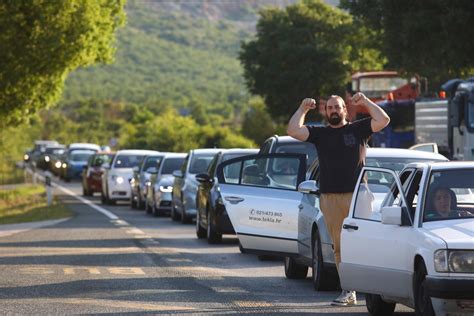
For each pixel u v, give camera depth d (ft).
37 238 151.02
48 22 240.12
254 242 102.32
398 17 218.38
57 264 113.29
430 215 68.49
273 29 453.58
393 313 77.51
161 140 497.87
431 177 70.08
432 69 233.76
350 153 81.05
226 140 461.78
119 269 108.58
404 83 268.62
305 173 101.30
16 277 100.68
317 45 436.76
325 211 81.71
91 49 253.24
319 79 436.35
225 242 146.20
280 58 445.78
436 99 212.43
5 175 494.18
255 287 94.68
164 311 78.48
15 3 234.99
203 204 148.66
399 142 238.27
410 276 67.77
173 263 115.55
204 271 107.86
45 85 257.55
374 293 73.56
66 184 420.36
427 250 65.10
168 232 165.37
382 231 71.67
